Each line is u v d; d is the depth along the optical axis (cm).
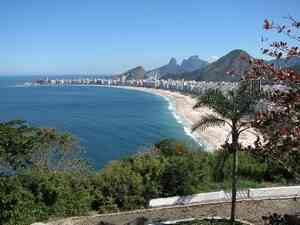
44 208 1298
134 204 1453
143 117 10219
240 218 1312
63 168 1543
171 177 1544
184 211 1402
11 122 1180
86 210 1402
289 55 682
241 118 1166
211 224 1211
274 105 690
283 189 1594
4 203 1066
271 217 748
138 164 1614
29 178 1284
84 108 12862
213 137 6606
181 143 2148
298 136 645
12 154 1094
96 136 6762
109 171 1557
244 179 1803
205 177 1684
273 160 740
